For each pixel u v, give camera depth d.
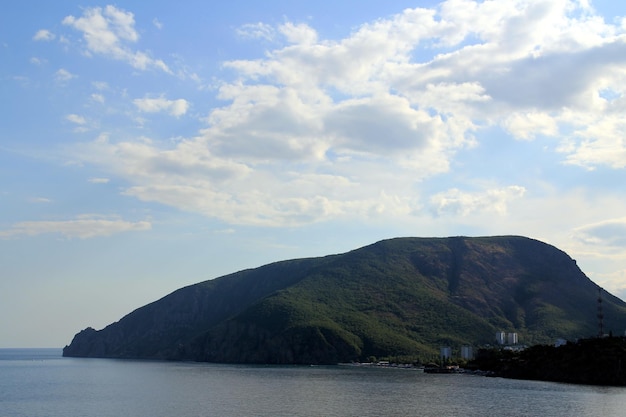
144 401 161.38
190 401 159.50
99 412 139.62
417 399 160.12
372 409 139.25
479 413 132.00
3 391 199.38
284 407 144.00
